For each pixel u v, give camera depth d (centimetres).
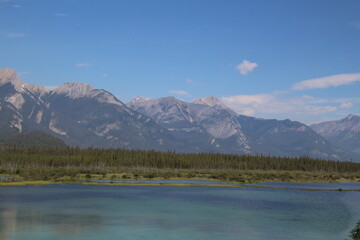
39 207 7231
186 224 6022
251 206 8050
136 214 6781
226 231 5603
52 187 10838
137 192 10119
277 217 6831
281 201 8962
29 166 18500
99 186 11525
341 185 14775
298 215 7088
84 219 6209
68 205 7575
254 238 5238
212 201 8669
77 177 14512
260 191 11181
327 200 9350
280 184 14238
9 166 16800
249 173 19950
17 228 5459
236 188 11969
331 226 6150
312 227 6041
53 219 6147
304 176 19088
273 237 5325
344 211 7669
